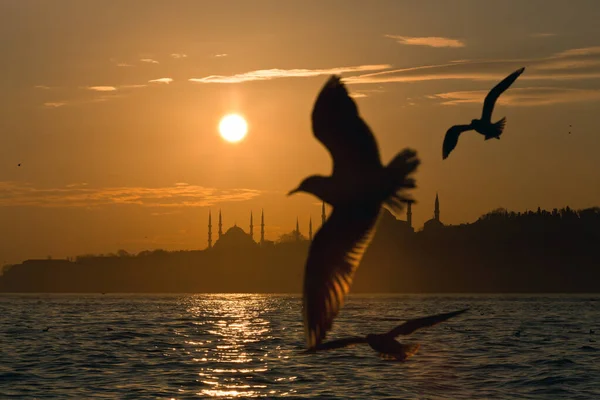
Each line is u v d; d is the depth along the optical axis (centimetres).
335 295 621
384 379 3503
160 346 5203
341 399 3042
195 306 14638
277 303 16788
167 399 3112
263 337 5959
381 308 12812
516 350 4744
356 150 647
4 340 5712
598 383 3412
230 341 5591
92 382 3528
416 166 620
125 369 3956
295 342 5438
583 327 7044
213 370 3881
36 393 3250
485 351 4662
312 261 636
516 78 1325
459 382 3431
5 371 3869
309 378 3550
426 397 3075
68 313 11106
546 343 5256
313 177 641
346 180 626
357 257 621
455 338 5647
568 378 3534
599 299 18838
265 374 3703
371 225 624
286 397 3111
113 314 10694
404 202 608
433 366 3903
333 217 639
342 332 6519
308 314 625
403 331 923
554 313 10488
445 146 1300
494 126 1299
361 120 658
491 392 3191
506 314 10112
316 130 659
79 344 5369
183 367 4022
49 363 4206
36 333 6494
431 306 13788
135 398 3128
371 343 923
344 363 4016
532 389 3275
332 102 666
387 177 617
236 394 3197
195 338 5912
